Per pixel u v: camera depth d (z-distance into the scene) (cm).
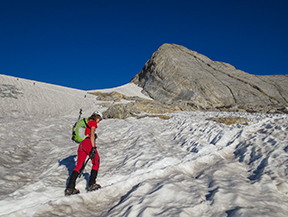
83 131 368
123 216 271
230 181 365
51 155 618
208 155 520
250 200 295
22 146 717
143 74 8788
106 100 4453
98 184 366
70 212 288
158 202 296
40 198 321
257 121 886
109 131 962
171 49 8794
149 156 534
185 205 284
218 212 267
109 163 526
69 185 335
